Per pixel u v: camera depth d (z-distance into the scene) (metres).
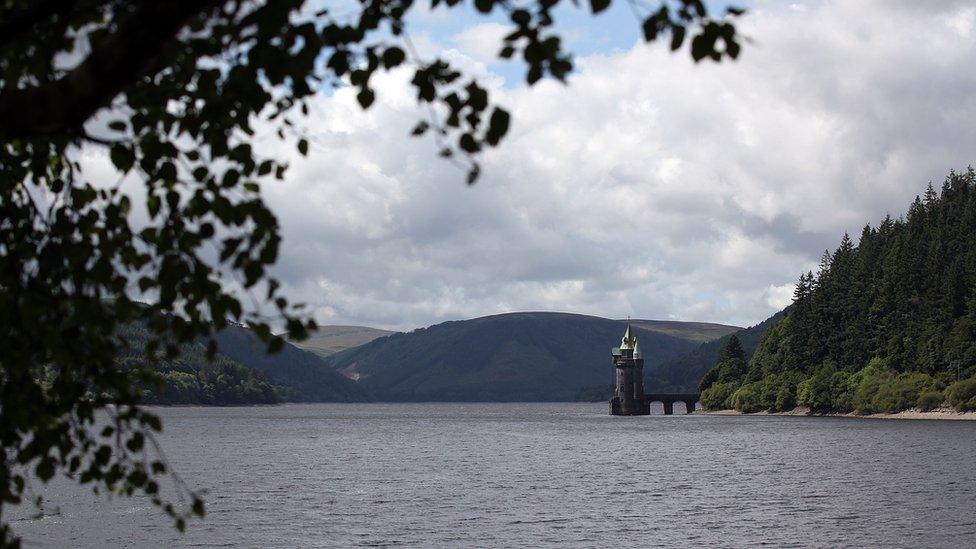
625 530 50.66
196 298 8.80
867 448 108.12
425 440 140.38
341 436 152.88
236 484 73.44
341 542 47.25
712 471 83.69
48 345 8.70
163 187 8.87
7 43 7.66
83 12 8.51
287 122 8.89
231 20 7.79
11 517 52.44
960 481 72.31
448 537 48.66
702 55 6.89
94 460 9.98
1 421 9.44
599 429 176.25
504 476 80.38
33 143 9.39
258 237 8.60
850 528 50.50
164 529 49.81
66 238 9.15
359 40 7.82
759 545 45.88
